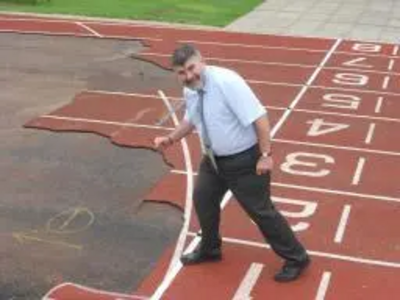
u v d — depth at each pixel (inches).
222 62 1013.8
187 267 452.1
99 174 609.0
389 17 1432.1
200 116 399.5
